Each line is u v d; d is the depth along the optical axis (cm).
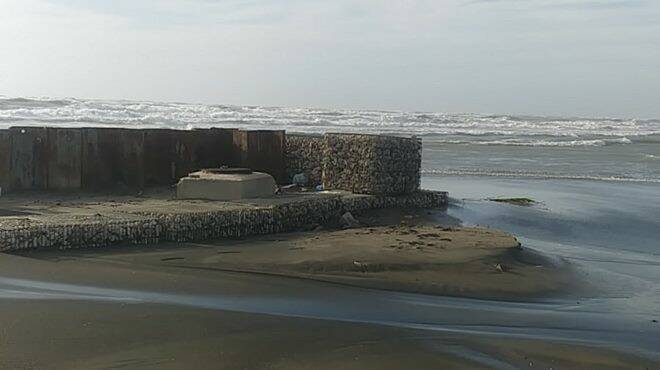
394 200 1948
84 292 1053
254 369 756
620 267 1477
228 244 1422
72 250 1302
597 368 811
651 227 2048
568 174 3319
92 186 1897
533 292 1181
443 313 1030
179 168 2031
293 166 2156
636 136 6694
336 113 7531
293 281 1168
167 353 797
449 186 2700
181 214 1446
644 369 818
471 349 851
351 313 1011
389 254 1322
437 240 1482
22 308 955
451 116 8131
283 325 923
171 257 1295
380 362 788
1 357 769
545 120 8756
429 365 784
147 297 1040
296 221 1636
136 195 1831
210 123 5228
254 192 1766
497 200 2281
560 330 973
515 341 893
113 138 1923
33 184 1842
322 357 800
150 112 5788
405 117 7475
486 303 1103
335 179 1995
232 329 896
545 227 1947
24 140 1819
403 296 1115
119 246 1352
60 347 806
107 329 877
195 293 1076
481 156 4116
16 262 1204
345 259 1275
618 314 1080
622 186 2923
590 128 7744
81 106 5891
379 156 1931
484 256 1343
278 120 6125
